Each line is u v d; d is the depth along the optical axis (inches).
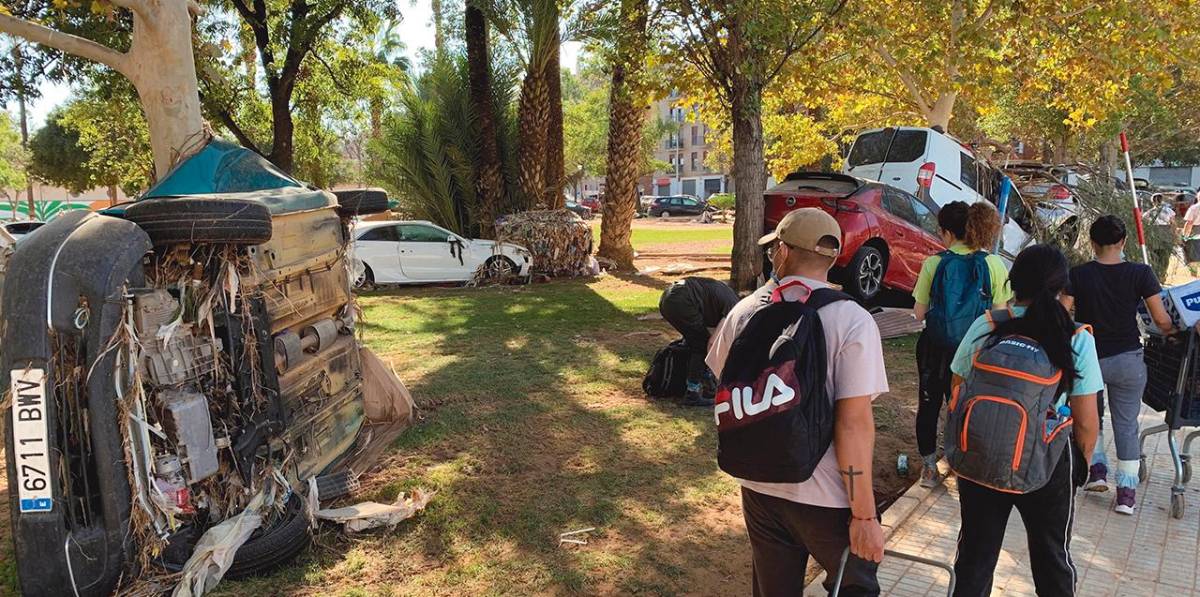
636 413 263.6
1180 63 625.3
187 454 141.3
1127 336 178.5
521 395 286.2
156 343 139.6
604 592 153.1
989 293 184.7
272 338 171.6
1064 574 124.2
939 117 657.6
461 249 647.1
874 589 102.0
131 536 137.8
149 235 141.3
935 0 515.5
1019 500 126.0
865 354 97.3
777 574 109.6
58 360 129.9
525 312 490.0
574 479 207.6
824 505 100.7
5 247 184.4
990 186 552.4
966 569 124.8
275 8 728.3
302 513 167.3
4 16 262.2
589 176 2699.3
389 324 445.7
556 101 818.8
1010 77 631.2
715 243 1046.4
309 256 198.1
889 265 432.1
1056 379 116.9
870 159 537.3
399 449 229.1
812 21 455.8
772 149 820.6
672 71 518.3
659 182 3791.8
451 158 798.5
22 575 131.6
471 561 164.2
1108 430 245.3
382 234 635.5
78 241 132.6
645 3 476.4
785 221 106.0
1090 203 561.0
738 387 96.8
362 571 159.9
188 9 275.6
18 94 606.5
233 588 150.5
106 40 573.0
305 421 189.6
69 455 131.6
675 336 398.3
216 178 187.6
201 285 151.3
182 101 271.4
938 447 235.3
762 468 95.9
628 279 687.7
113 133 1008.9
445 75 807.7
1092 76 607.2
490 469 214.1
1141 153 1286.9
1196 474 210.5
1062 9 534.6
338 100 863.7
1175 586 153.4
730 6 425.1
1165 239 552.4
